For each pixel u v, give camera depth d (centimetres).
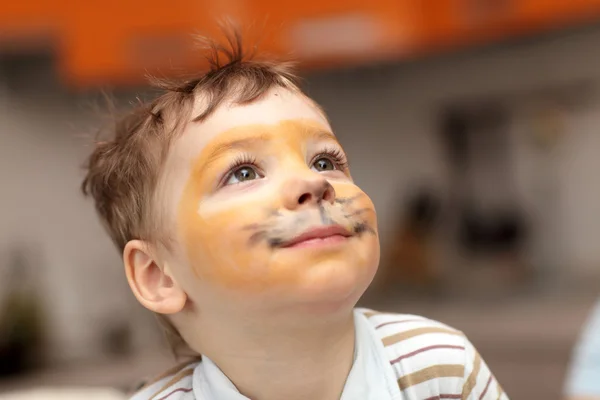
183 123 69
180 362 80
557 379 213
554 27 284
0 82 293
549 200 331
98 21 258
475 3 281
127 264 72
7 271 282
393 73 361
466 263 337
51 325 284
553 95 324
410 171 361
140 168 73
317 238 59
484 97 341
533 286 311
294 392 67
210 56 88
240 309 62
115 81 259
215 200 63
